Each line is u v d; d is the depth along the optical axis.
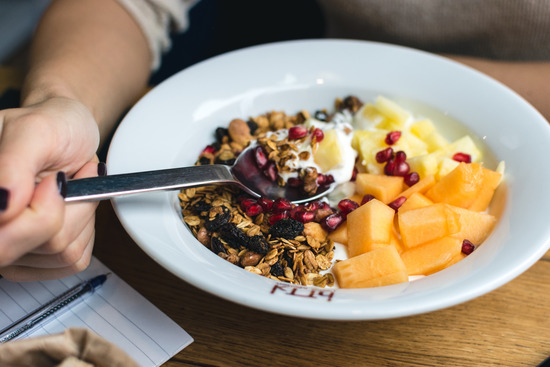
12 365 0.29
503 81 0.55
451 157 0.45
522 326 0.36
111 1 0.55
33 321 0.34
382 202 0.42
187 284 0.38
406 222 0.39
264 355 0.35
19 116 0.33
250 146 0.44
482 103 0.46
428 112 0.48
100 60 0.48
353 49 0.50
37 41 0.50
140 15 0.55
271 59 0.50
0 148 0.31
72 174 0.36
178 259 0.34
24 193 0.30
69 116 0.35
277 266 0.38
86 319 0.35
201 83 0.47
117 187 0.34
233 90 0.48
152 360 0.33
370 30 0.63
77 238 0.34
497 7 0.59
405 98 0.49
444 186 0.41
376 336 0.36
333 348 0.35
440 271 0.35
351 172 0.44
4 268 0.35
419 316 0.36
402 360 0.34
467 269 0.34
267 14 0.72
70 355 0.29
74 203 0.33
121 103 0.48
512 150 0.43
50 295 0.36
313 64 0.50
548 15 0.58
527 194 0.39
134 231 0.35
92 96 0.45
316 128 0.44
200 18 0.84
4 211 0.29
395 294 0.33
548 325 0.36
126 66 0.51
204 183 0.38
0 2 1.10
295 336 0.35
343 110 0.49
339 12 0.63
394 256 0.37
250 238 0.39
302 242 0.40
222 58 0.49
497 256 0.35
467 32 0.61
